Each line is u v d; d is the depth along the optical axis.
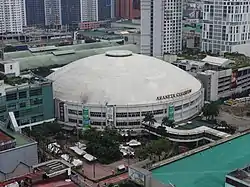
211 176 138.75
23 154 165.62
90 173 182.88
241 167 142.00
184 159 151.62
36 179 137.38
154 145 190.12
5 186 133.50
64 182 139.00
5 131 180.62
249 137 173.50
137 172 135.38
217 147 163.12
